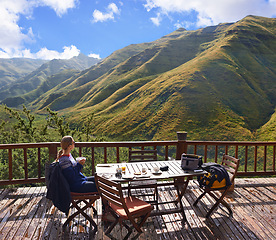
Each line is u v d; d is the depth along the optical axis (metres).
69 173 3.16
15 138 11.80
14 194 4.58
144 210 2.96
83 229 3.34
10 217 3.66
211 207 4.05
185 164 3.61
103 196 3.00
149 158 4.50
